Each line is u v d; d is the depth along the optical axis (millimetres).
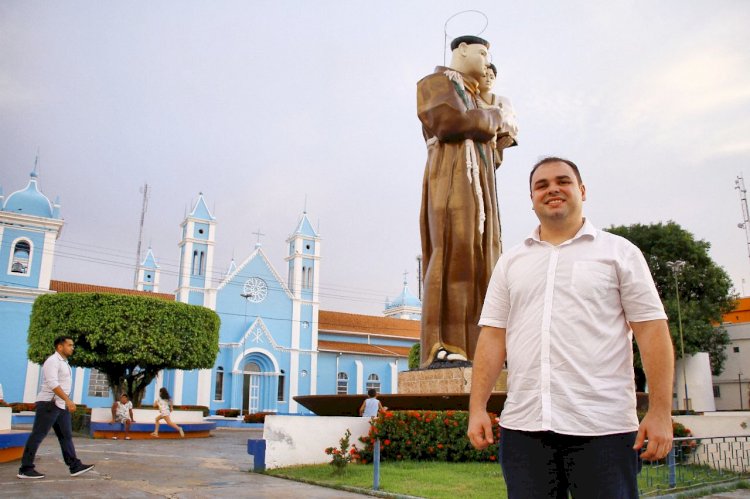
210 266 49500
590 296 3293
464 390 14352
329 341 55875
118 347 25859
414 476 10016
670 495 8898
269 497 8164
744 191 46281
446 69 16469
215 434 25875
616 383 3191
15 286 40844
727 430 13797
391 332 60344
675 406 37219
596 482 3061
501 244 16906
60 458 12516
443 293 15711
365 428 12367
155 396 44969
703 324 36250
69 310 25969
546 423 3166
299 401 16031
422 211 16609
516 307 3533
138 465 11766
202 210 50219
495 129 16312
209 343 29250
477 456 12195
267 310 51188
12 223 41906
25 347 40656
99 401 42000
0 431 12227
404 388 15938
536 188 3643
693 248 37594
